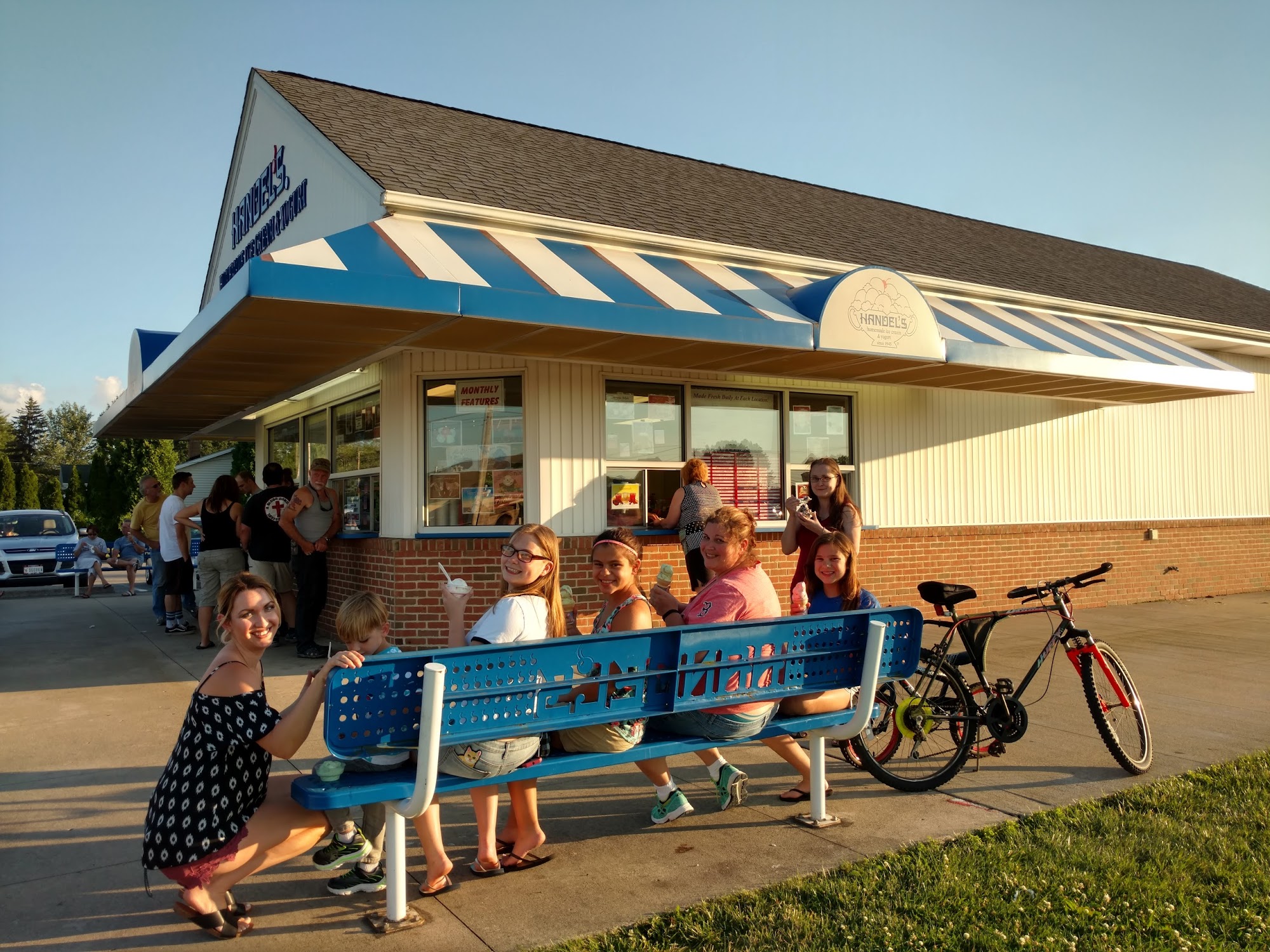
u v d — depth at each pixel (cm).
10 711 694
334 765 346
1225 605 1383
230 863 338
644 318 744
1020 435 1300
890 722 539
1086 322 1285
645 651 402
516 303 678
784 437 1079
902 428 1184
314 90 1178
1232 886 382
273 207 1220
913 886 385
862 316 876
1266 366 1647
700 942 340
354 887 385
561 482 923
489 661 358
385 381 933
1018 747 609
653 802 505
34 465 9275
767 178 1541
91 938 349
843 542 507
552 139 1287
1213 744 620
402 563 877
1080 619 1233
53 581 1675
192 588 1212
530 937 347
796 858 422
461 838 454
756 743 628
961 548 1223
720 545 457
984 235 1656
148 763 568
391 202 796
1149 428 1455
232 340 742
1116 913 361
